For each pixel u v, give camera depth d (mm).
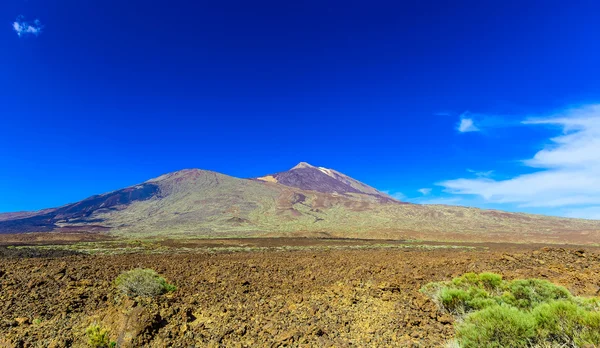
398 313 8648
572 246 50812
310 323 8281
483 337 5984
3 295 10867
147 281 11414
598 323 5629
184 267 18297
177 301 10352
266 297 11211
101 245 45469
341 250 34906
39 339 7602
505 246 48969
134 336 7316
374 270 16094
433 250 35156
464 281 10898
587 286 10922
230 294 11586
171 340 7355
